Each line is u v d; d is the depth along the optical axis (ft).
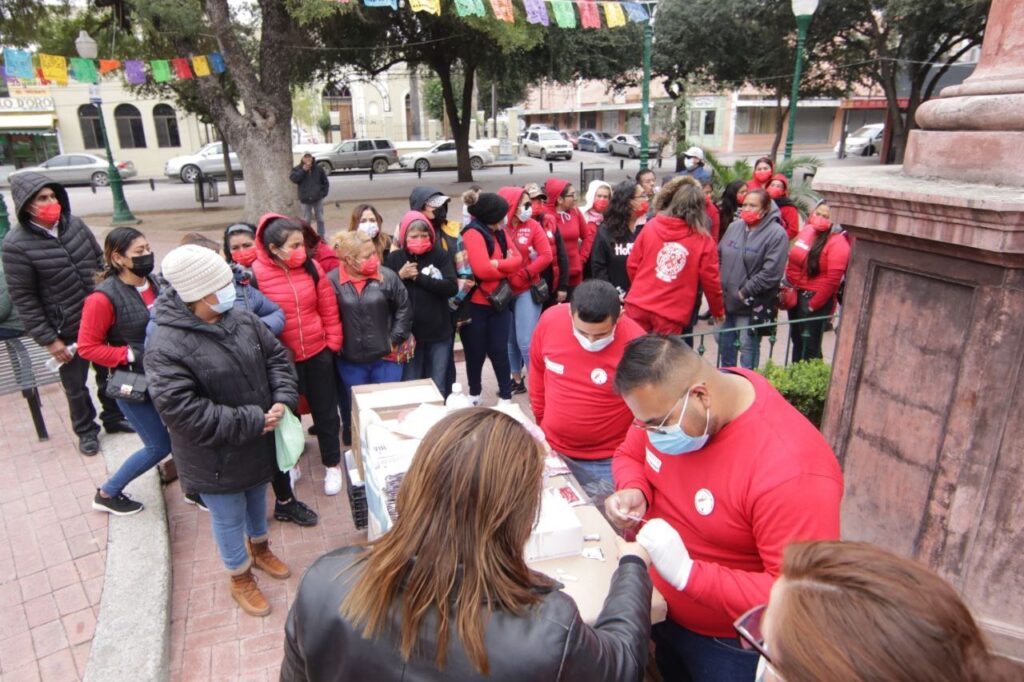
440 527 3.95
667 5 79.10
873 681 2.76
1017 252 6.93
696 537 6.45
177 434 9.22
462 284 15.71
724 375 6.07
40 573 10.88
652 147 116.57
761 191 16.46
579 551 7.11
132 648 9.20
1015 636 7.73
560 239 18.72
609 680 4.07
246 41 54.54
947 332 8.00
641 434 7.47
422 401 10.70
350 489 10.55
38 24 46.37
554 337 9.95
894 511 8.90
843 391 9.57
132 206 66.80
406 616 3.87
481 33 60.13
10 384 15.03
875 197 8.29
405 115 145.07
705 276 14.87
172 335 8.88
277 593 10.76
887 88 75.46
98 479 13.61
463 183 80.07
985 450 7.69
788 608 3.13
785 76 80.12
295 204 47.42
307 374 13.07
